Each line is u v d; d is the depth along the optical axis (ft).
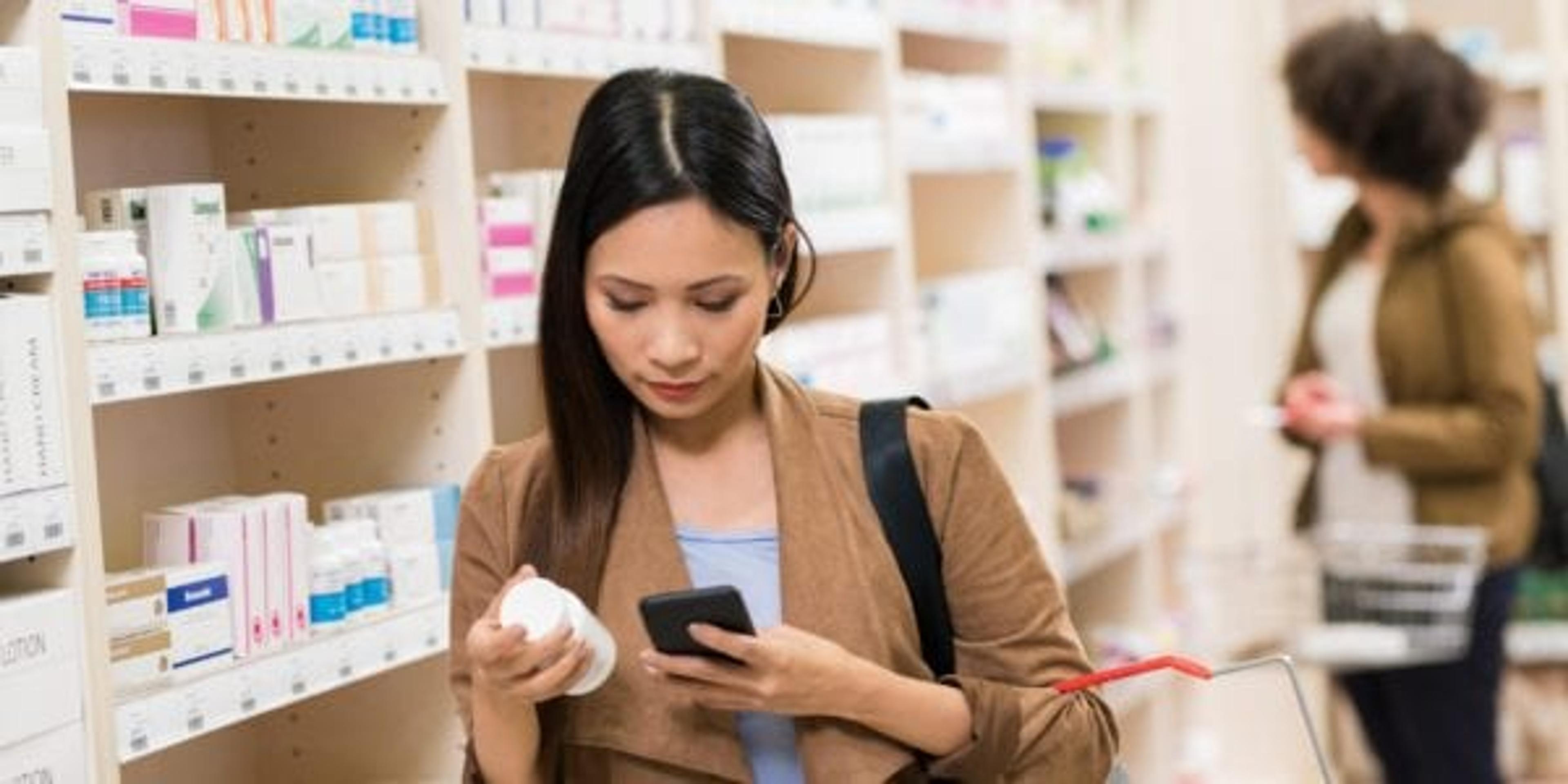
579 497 6.77
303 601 8.62
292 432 10.07
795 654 6.33
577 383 6.75
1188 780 20.54
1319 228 21.40
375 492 9.94
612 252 6.36
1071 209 18.65
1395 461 15.06
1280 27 21.40
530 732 6.63
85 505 7.38
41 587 7.43
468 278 9.67
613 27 10.84
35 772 7.17
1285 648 15.42
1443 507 15.21
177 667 7.93
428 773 9.94
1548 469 15.65
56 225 7.28
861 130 13.76
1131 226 20.21
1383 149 15.02
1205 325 21.61
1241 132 21.34
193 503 9.39
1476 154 20.58
